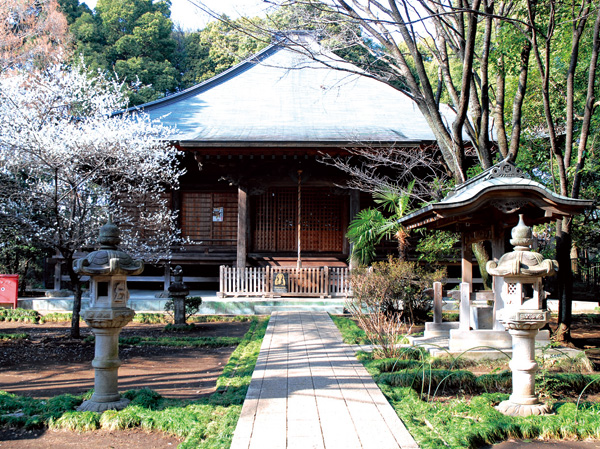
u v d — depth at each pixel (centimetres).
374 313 930
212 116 1862
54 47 2802
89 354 926
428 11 936
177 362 862
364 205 1741
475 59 1342
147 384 701
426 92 1017
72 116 1257
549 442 470
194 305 1302
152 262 1369
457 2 1076
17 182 1079
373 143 1462
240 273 1515
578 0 1037
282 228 1714
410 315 1148
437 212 729
